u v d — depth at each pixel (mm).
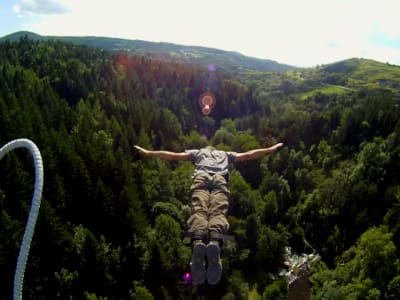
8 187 58719
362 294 59062
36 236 55656
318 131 113438
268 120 122312
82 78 116562
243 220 75500
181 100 131000
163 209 74188
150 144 96500
